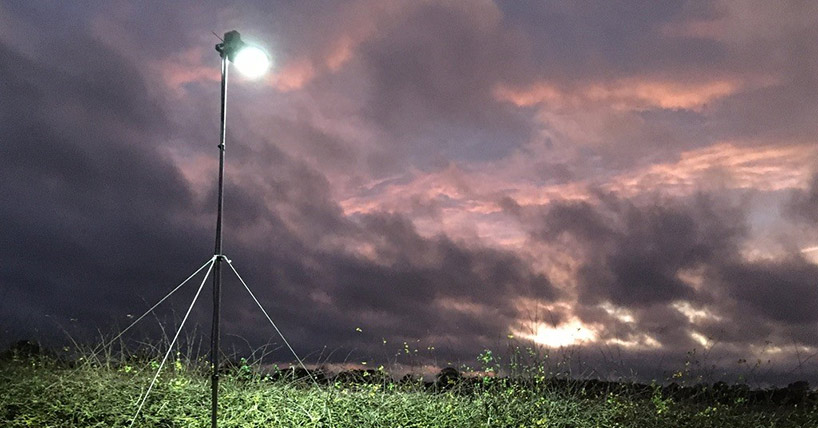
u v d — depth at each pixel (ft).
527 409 23.66
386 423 21.72
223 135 18.57
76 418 20.06
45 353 25.67
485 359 24.97
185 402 21.79
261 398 22.40
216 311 18.24
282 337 21.90
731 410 25.55
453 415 22.62
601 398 25.85
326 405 22.16
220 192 18.43
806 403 26.45
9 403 20.29
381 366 25.64
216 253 18.38
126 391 22.18
